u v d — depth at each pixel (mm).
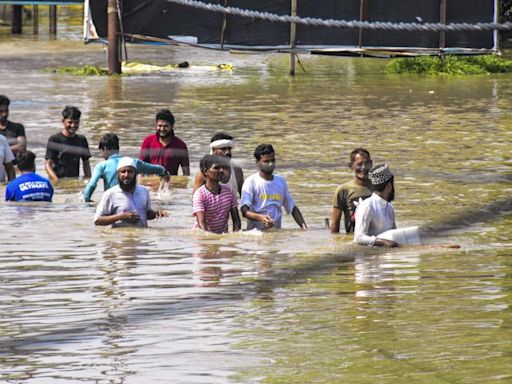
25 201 35469
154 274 25078
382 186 28219
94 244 28922
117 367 17953
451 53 85188
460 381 16844
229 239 29672
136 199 31594
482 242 28906
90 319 21000
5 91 69250
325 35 83688
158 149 40812
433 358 18047
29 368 17984
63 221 32312
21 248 28359
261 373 17484
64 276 24953
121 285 23938
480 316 20797
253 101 65500
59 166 40656
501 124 55438
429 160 44094
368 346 18859
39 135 50812
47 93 68375
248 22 83125
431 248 27891
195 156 45656
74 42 107750
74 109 40438
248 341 19328
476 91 71938
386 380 17016
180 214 33938
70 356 18625
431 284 23625
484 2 84250
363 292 23031
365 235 28188
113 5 80438
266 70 85938
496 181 39156
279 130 53281
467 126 54688
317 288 23375
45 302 22469
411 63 84938
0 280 24578
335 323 20391
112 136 35625
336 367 17688
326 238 29609
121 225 31500
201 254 27500
